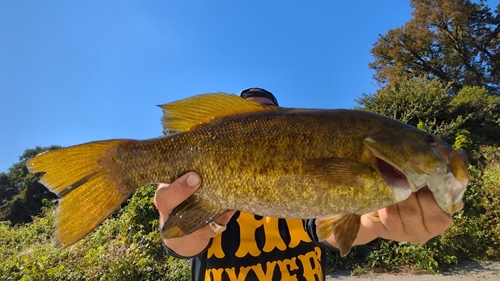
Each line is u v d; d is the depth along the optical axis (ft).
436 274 3.50
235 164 0.95
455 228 3.76
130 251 3.43
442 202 0.92
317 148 0.93
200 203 0.96
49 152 0.96
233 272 1.17
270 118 0.98
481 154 7.32
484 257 3.81
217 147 0.97
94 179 0.99
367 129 0.95
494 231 3.97
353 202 0.91
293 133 0.95
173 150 0.99
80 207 0.96
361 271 3.71
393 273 3.61
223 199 0.95
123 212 4.61
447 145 0.99
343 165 0.91
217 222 1.06
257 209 0.94
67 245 0.92
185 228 0.94
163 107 1.05
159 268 3.27
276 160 0.93
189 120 1.03
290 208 0.92
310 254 1.23
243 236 1.21
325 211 0.91
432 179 0.93
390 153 0.92
